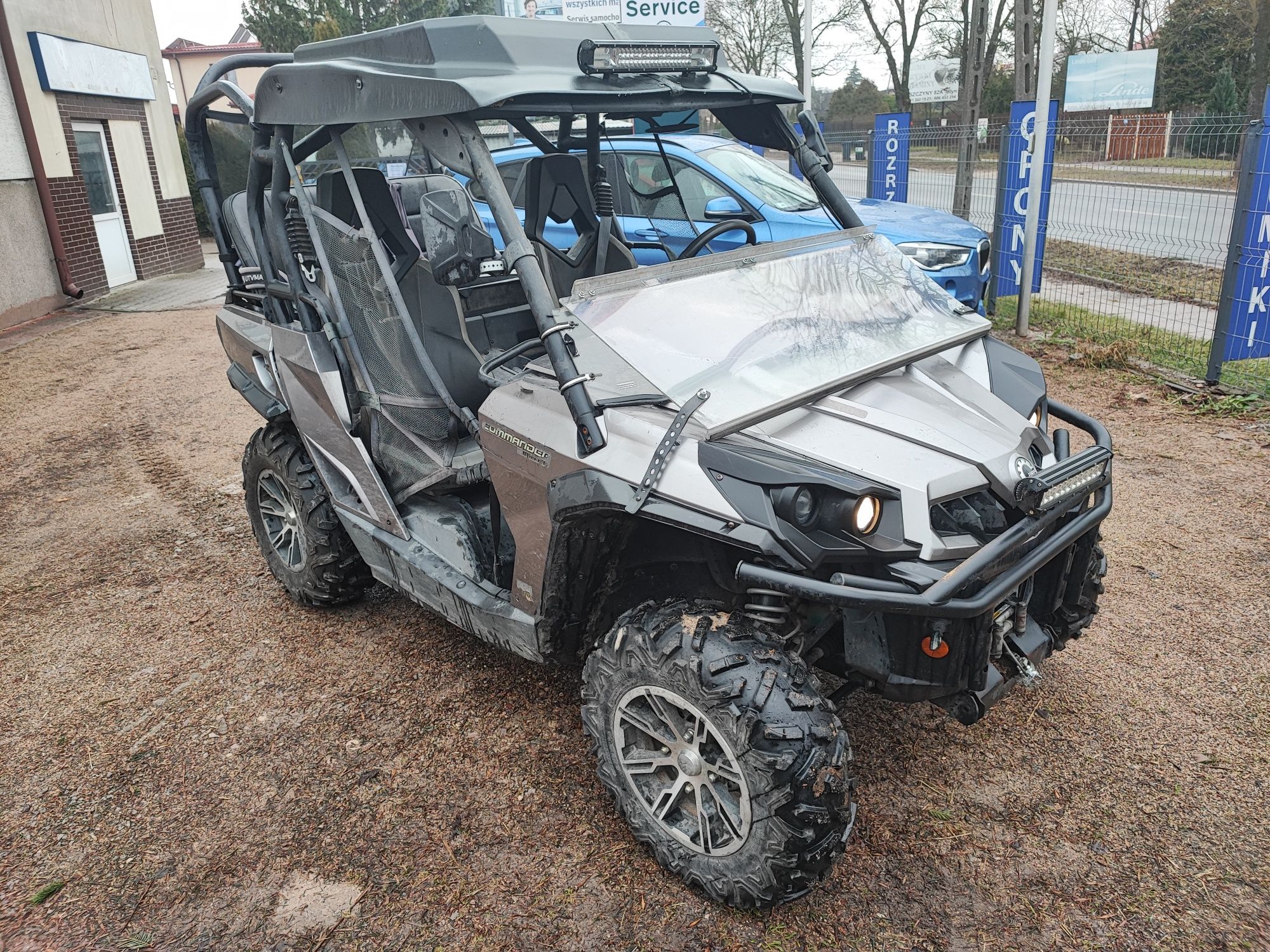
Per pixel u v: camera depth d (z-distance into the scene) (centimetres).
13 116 1095
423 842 272
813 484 217
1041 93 747
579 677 350
